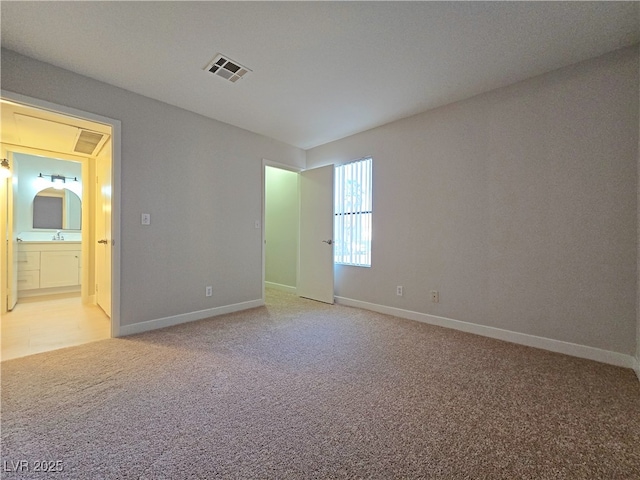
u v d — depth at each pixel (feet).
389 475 3.62
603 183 6.91
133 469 3.67
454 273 9.41
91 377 6.05
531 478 3.58
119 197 8.50
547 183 7.66
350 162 12.55
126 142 8.63
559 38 6.27
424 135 10.10
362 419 4.73
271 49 6.69
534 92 7.84
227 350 7.55
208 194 10.66
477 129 8.88
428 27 5.94
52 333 8.80
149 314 9.17
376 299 11.58
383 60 7.11
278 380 5.99
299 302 13.15
